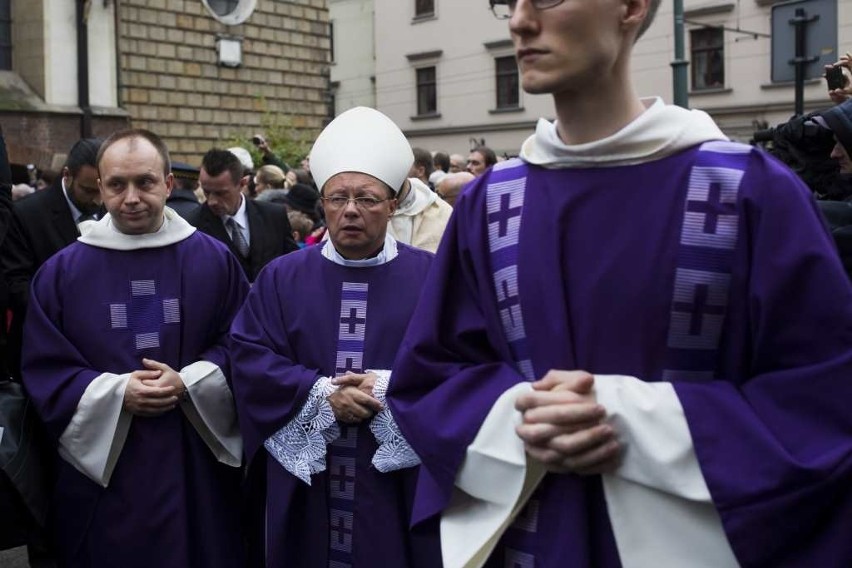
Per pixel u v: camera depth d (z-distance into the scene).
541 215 1.60
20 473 3.14
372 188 2.88
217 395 3.13
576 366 1.54
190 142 13.91
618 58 1.53
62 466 3.20
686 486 1.43
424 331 1.73
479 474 1.60
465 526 1.66
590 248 1.54
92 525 3.14
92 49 12.82
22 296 3.73
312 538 2.85
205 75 14.01
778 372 1.44
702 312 1.49
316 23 15.38
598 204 1.55
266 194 7.22
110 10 12.96
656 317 1.50
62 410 3.04
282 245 4.89
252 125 14.62
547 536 1.57
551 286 1.55
